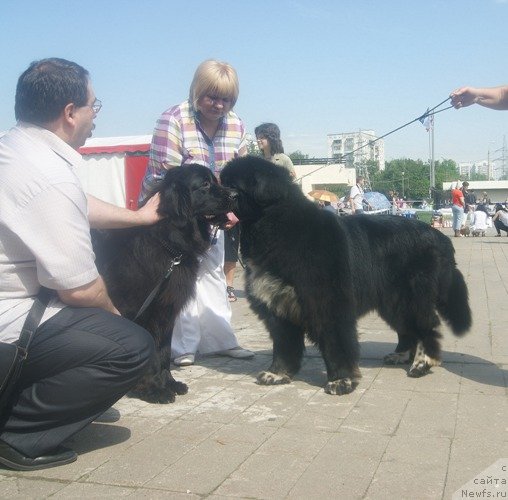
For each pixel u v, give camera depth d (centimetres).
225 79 491
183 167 423
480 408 398
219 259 547
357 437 351
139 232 422
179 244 416
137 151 1199
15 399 317
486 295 895
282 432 362
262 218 431
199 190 417
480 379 468
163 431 368
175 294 423
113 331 316
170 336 441
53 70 317
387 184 8712
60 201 295
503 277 1098
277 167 436
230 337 558
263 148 863
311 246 427
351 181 2592
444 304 506
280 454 328
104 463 321
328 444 341
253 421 383
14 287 309
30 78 316
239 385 468
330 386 438
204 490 287
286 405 414
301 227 427
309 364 530
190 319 537
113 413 386
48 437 314
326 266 429
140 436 360
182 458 326
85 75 331
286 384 467
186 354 532
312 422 379
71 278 300
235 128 539
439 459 318
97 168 1238
